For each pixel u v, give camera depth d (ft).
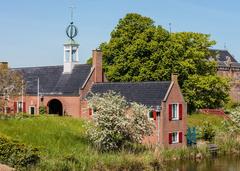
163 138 168.86
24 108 220.43
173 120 173.88
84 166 121.90
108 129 143.64
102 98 148.77
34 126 154.30
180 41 241.14
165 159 147.74
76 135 152.66
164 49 224.53
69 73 215.51
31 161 118.52
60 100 209.05
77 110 202.59
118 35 238.07
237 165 147.43
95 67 206.28
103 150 142.31
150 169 133.08
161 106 169.37
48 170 116.67
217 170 139.44
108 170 124.67
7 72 198.18
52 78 220.43
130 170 128.57
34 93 218.18
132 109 149.18
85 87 201.77
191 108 246.27
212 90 248.32
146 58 224.12
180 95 178.09
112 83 194.08
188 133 178.50
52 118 173.99
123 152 138.41
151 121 153.28
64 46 217.15
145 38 225.97
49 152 131.95
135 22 235.40
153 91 176.55
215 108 260.01
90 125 147.95
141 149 148.36
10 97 204.23
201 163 150.00
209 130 183.52
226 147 170.91
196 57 240.12
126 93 183.52
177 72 226.17
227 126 197.77
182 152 154.51
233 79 364.17
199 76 240.32
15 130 145.59
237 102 302.86
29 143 136.87
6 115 168.45
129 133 145.38
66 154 129.18
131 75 225.15
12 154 117.80
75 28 216.95
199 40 248.11
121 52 231.50
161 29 228.43
